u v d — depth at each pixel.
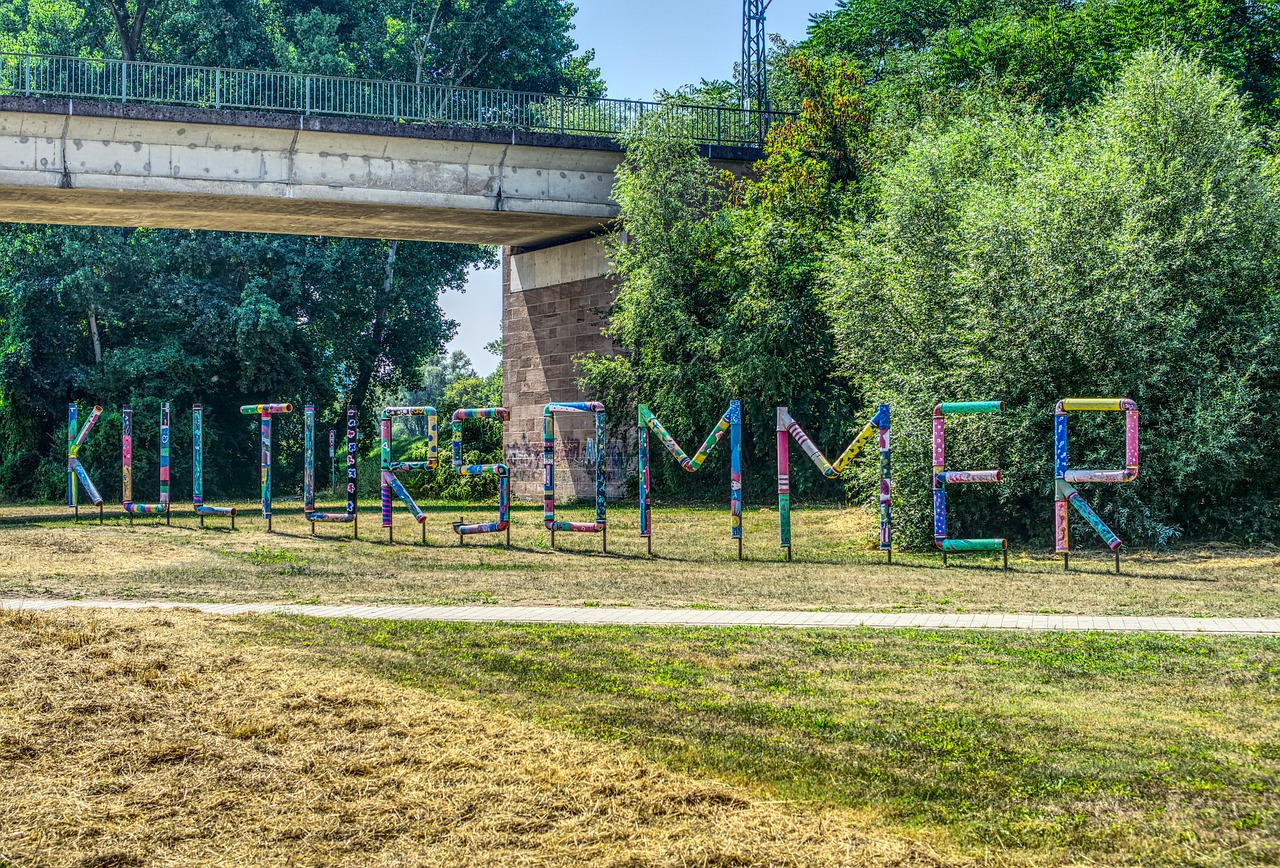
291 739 7.68
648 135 34.38
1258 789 6.58
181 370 44.66
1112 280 20.89
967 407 19.20
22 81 40.56
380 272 52.12
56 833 6.10
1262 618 12.78
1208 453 20.02
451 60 54.38
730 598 14.98
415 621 12.82
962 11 49.91
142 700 8.60
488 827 6.16
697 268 34.62
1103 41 40.97
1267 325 21.17
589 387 37.22
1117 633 11.81
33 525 27.77
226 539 23.78
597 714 8.40
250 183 31.94
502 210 34.50
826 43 53.53
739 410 20.41
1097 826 6.09
